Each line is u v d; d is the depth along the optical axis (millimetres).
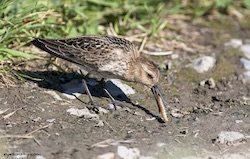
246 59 14781
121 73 12156
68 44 11984
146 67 12148
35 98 11742
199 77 13789
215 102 12742
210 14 17500
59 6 14203
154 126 11320
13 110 11227
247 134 11234
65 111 11461
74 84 12648
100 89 12648
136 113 11828
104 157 9758
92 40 12102
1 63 12406
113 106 12000
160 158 10047
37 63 13195
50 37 13539
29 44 13422
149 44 14945
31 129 10602
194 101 12727
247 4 17906
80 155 9742
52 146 10023
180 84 13398
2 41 12422
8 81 12164
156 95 12117
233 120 11789
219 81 13742
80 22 14773
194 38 15852
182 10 16766
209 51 15141
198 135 11055
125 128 11078
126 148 10102
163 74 13727
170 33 15930
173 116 11859
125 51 12055
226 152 10539
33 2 13602
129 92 12711
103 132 10781
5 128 10570
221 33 16422
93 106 11820
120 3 15891
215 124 11562
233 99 12805
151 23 15664
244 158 10414
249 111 12273
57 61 13336
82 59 11922
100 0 15297
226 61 14594
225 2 17609
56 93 12133
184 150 10391
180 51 14898
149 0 16328
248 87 13578
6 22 12523
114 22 15492
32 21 13133
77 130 10750
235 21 17344
